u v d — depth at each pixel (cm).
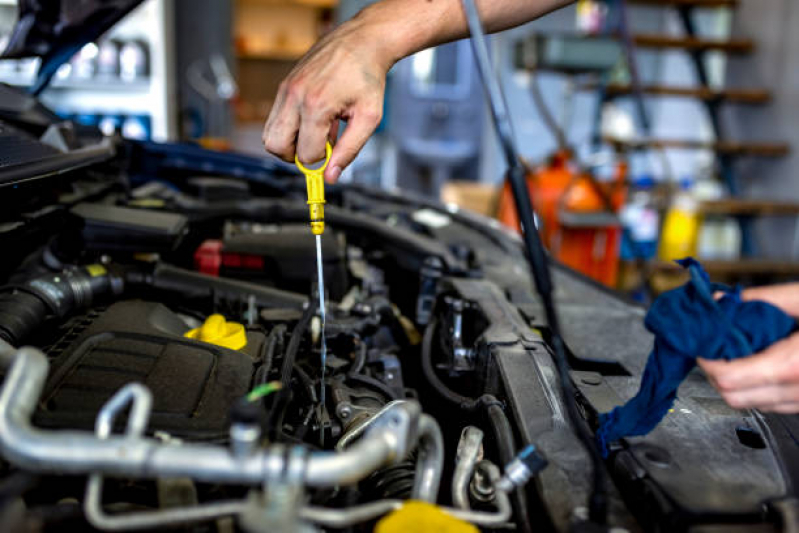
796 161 313
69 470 39
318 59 69
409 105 566
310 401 69
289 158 70
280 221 138
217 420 55
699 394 70
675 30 457
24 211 84
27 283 74
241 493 53
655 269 292
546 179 294
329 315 93
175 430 53
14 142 85
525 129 510
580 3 459
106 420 40
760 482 53
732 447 58
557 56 287
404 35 74
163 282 94
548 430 60
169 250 97
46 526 44
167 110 334
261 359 71
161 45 322
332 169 68
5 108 99
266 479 39
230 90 445
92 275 83
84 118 320
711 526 47
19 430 40
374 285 113
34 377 45
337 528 51
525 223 50
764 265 297
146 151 161
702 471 54
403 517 44
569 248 291
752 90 331
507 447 57
